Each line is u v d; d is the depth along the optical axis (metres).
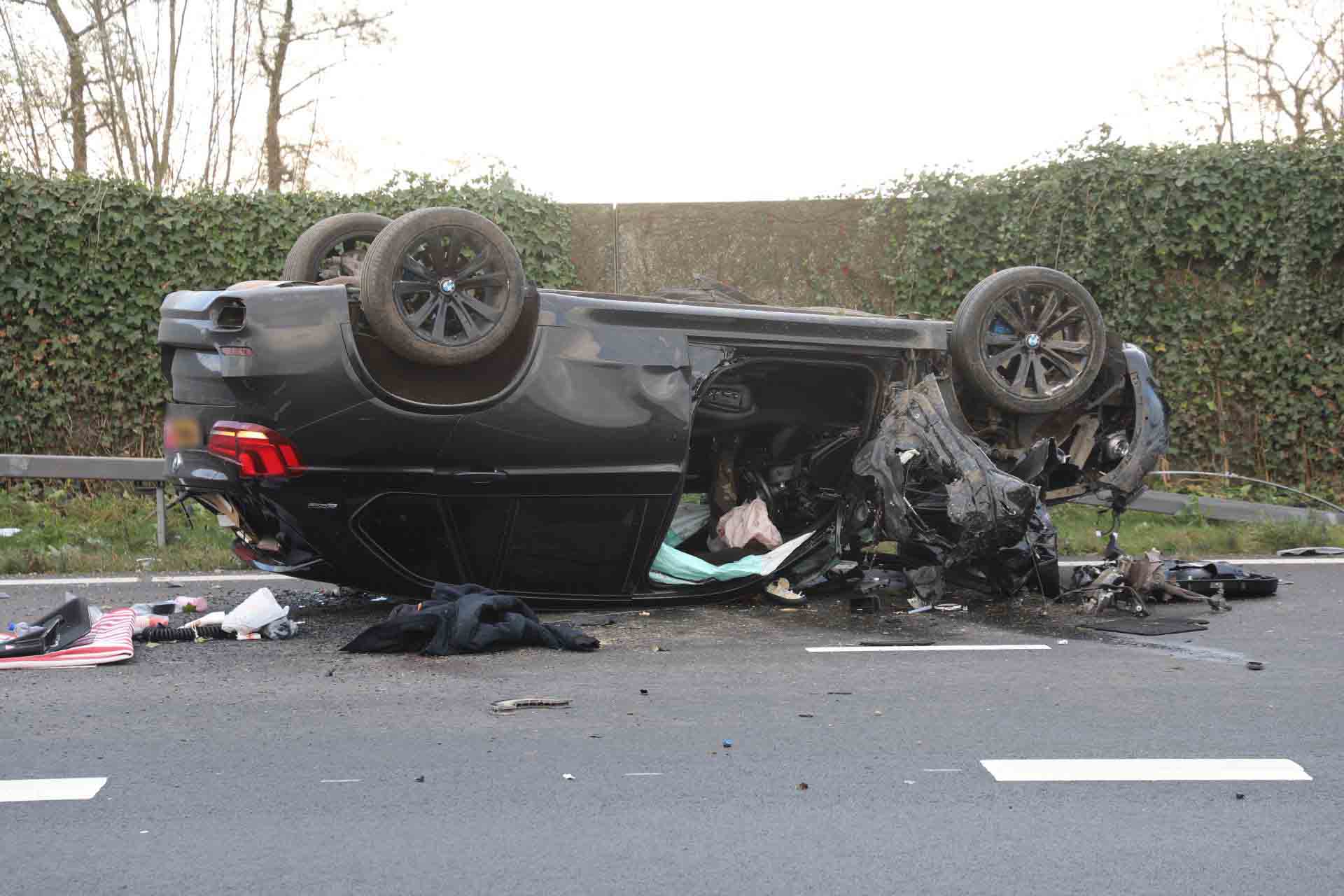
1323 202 12.08
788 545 7.68
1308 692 5.23
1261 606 7.51
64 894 3.12
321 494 6.36
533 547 6.81
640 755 4.29
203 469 6.47
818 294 12.51
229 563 9.13
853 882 3.21
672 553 7.43
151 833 3.55
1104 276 12.33
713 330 7.04
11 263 11.45
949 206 12.20
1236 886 3.19
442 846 3.45
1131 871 3.29
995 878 3.24
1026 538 7.42
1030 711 4.90
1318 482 12.37
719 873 3.27
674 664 5.79
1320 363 12.27
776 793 3.90
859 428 7.86
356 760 4.24
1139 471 8.12
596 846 3.45
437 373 6.47
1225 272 12.34
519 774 4.08
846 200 12.45
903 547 7.55
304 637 6.48
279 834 3.54
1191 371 12.38
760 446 8.29
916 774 4.08
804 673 5.60
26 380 11.57
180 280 11.72
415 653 6.06
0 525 10.57
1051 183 12.15
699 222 12.45
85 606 6.23
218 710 4.89
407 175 12.00
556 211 12.27
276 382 6.20
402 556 6.68
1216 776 4.07
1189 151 12.16
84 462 10.15
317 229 7.80
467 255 6.73
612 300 6.89
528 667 5.71
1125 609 7.29
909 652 6.12
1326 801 3.83
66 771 4.11
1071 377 7.81
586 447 6.71
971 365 7.55
